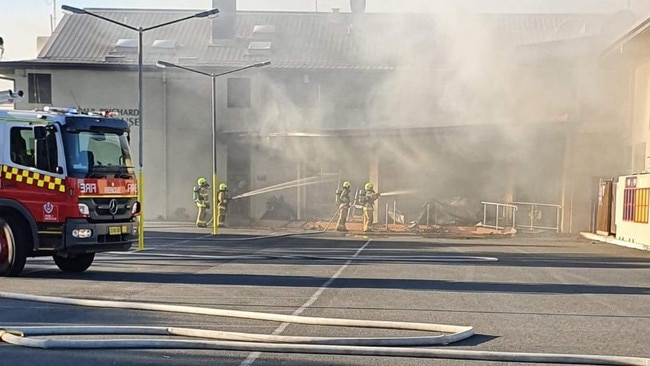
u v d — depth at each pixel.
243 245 18.31
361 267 12.93
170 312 8.05
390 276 11.59
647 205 18.02
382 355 6.10
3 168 10.82
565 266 13.62
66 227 10.76
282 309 8.34
